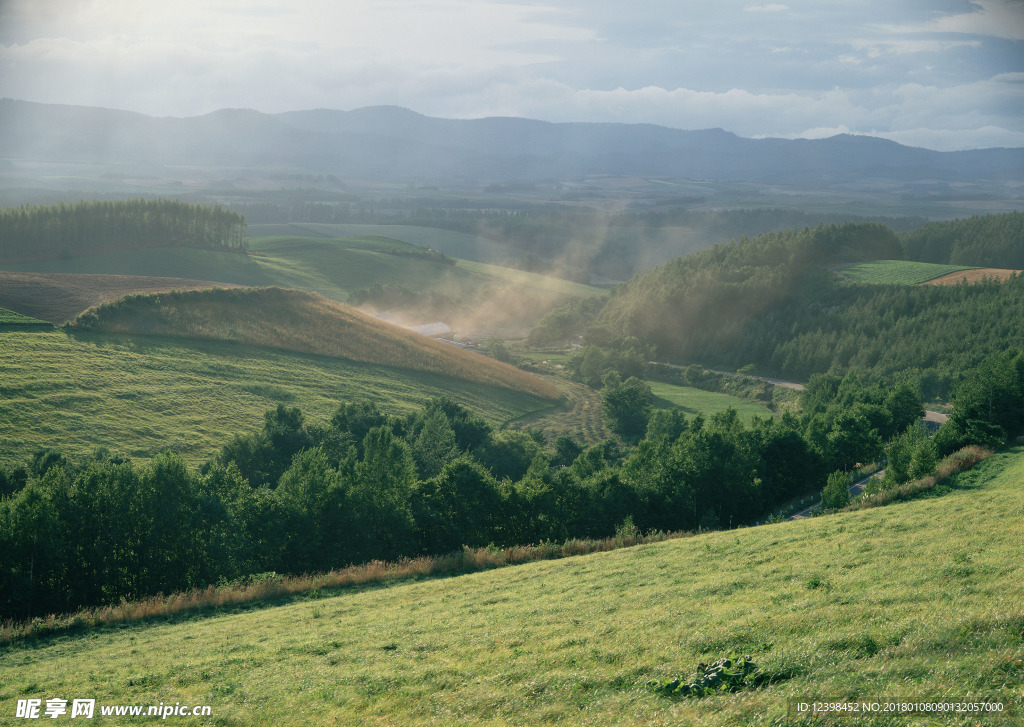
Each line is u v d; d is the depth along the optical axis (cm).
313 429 9331
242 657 2477
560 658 1856
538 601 2853
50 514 4025
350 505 5066
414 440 9375
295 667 2261
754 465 6431
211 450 8750
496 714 1542
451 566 4350
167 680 2295
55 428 8194
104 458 7650
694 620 2052
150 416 9100
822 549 2973
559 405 14250
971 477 5159
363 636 2594
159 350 10862
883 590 2002
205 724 1823
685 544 3859
